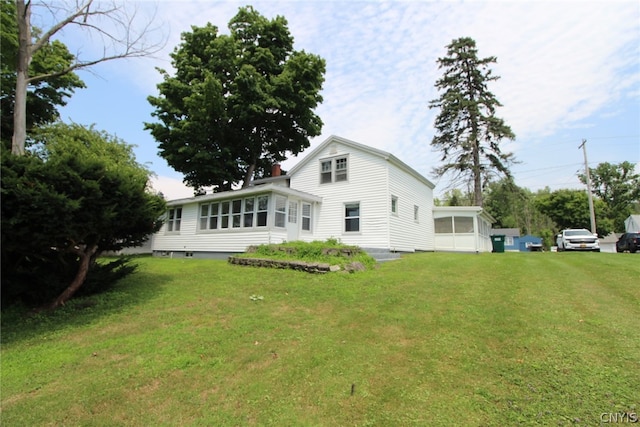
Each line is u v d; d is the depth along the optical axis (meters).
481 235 20.66
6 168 4.72
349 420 2.65
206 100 19.11
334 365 3.57
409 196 16.67
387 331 4.48
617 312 4.82
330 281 7.61
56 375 3.61
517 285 6.88
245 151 23.78
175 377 3.45
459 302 5.65
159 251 18.88
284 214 14.15
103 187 5.78
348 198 15.33
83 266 6.48
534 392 2.88
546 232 38.44
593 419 2.50
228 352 3.99
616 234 38.81
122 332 4.85
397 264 10.41
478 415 2.62
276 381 3.29
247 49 22.22
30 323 5.40
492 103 26.08
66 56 18.53
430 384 3.11
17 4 7.30
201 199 16.22
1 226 4.80
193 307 5.95
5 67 15.41
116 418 2.80
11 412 2.92
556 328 4.25
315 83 22.45
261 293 6.79
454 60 27.09
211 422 2.70
